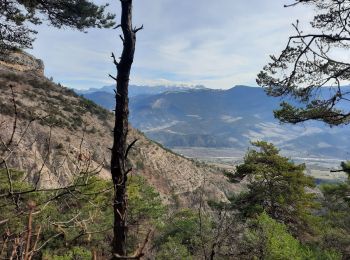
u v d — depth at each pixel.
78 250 12.60
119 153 5.96
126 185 5.34
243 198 24.16
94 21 13.55
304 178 24.03
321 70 12.12
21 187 10.30
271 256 9.31
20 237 1.89
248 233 9.10
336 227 21.03
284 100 13.09
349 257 18.22
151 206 26.92
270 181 24.17
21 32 13.92
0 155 2.32
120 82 6.23
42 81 68.56
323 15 11.77
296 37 11.82
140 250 1.79
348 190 22.20
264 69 12.83
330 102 12.55
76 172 2.64
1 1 13.08
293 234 22.47
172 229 20.14
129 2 6.19
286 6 11.56
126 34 6.22
